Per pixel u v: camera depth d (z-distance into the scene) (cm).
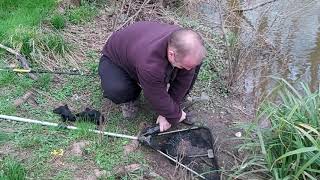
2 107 406
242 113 448
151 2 610
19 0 546
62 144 374
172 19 587
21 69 450
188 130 405
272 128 351
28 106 412
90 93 438
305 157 327
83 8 566
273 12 626
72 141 377
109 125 400
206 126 419
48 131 385
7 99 416
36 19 516
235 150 393
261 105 402
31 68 459
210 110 444
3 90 427
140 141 381
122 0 580
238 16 602
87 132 381
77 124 390
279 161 344
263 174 359
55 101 424
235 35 541
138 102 428
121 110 418
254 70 525
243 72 508
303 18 620
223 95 474
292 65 538
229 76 486
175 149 386
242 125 386
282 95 383
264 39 563
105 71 379
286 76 520
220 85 486
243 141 394
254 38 545
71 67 470
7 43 479
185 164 374
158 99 348
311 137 315
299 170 321
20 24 501
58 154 364
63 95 431
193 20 604
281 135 345
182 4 634
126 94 379
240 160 380
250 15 620
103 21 559
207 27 589
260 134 343
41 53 473
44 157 361
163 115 363
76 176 347
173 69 342
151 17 579
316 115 344
